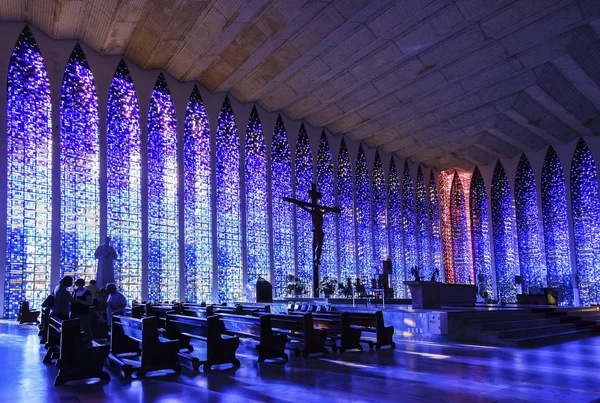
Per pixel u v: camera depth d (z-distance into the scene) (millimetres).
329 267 28094
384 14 18531
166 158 22453
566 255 29672
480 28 19344
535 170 31453
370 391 5781
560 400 5340
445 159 33594
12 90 18344
